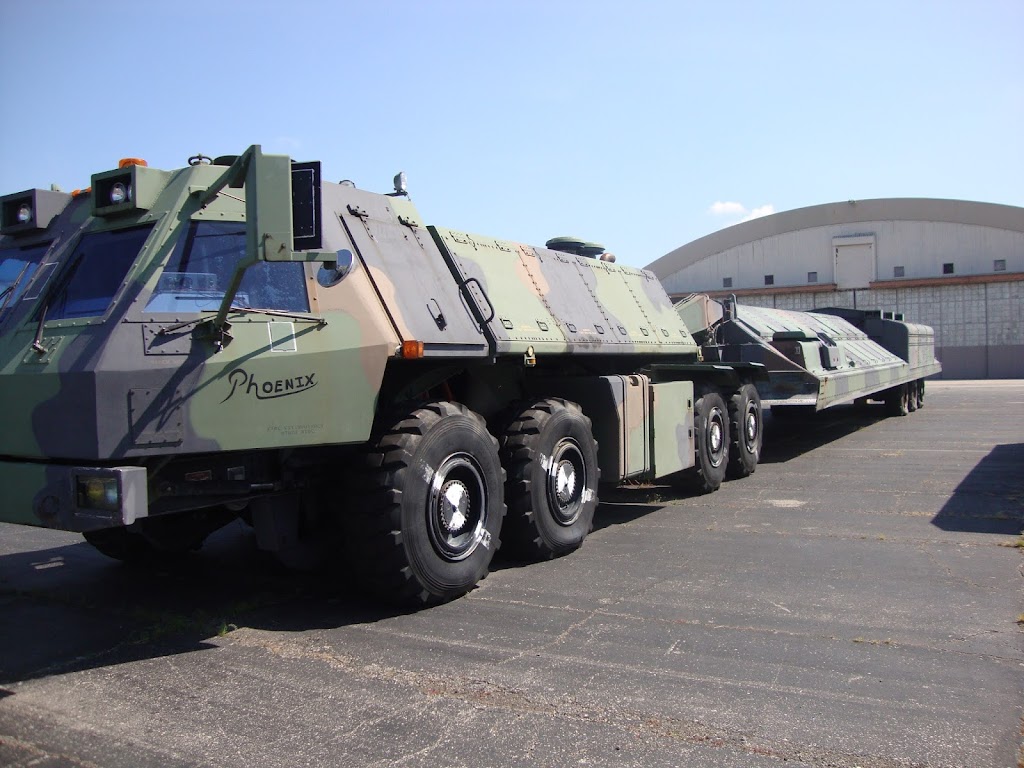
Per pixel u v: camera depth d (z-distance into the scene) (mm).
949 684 4082
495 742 3535
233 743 3559
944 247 39969
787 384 11789
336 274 5324
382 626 5129
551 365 8148
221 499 5086
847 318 19656
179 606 5668
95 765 3393
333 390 5012
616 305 8719
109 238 5211
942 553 6641
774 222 42656
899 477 10492
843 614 5195
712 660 4449
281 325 4934
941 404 22578
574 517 6973
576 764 3346
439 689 4105
